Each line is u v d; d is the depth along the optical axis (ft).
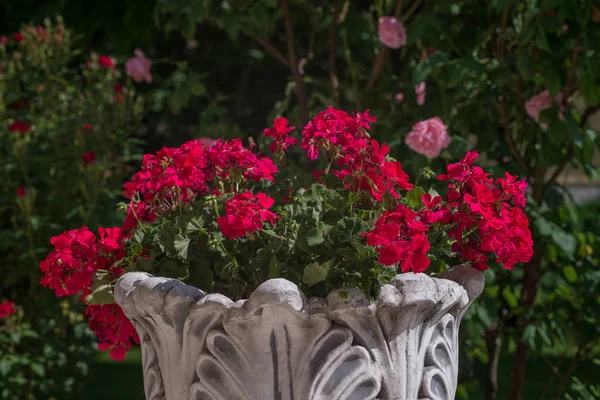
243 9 12.82
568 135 11.93
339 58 14.88
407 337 6.57
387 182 7.07
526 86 12.29
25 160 16.15
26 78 17.35
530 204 11.98
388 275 6.70
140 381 25.62
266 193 8.16
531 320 12.76
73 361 17.06
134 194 8.04
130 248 7.72
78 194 16.99
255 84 22.08
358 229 6.77
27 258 16.38
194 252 7.27
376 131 12.12
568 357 17.48
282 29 18.47
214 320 6.45
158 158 7.78
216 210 7.13
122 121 16.88
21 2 18.52
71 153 16.42
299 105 13.35
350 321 6.34
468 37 11.82
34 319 16.67
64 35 16.96
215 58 21.17
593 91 11.43
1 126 16.67
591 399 11.57
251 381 6.41
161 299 6.57
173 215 7.79
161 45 20.81
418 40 12.23
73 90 17.08
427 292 6.46
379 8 12.90
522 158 12.48
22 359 15.71
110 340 8.08
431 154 10.70
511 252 6.86
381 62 12.60
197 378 6.68
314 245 6.81
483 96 12.08
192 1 12.79
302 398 6.34
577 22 11.47
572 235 12.80
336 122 7.45
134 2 16.08
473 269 7.16
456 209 7.25
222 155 7.77
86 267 7.69
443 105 11.98
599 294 12.82
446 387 6.94
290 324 6.29
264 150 13.34
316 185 7.41
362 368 6.36
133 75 14.74
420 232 6.43
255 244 7.43
